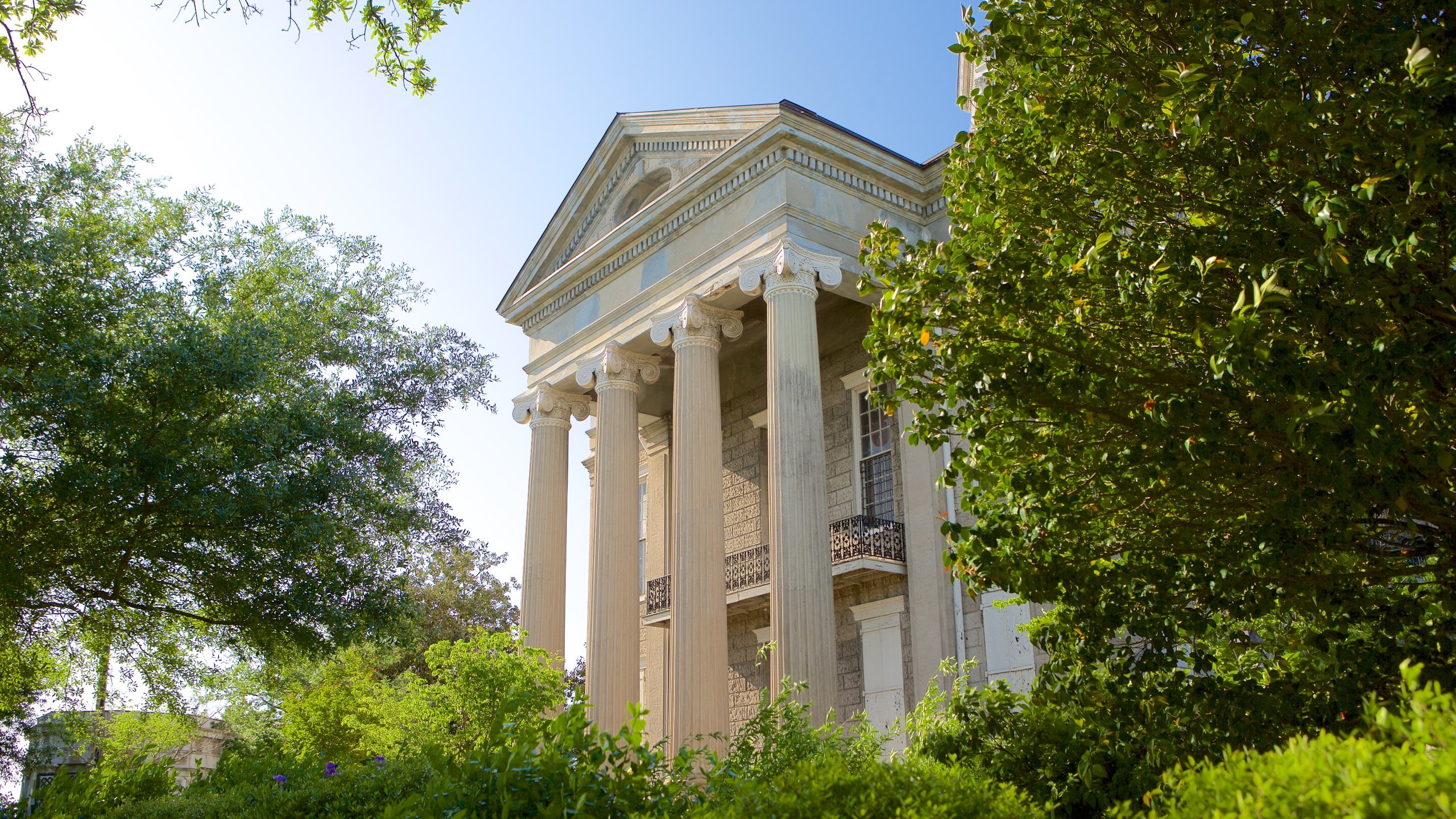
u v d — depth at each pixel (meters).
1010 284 7.07
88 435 13.45
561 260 23.34
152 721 24.67
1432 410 5.46
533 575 20.89
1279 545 6.16
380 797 10.55
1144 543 7.02
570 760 6.16
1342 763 3.13
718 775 6.30
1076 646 7.32
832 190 17.84
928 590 17.77
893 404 8.17
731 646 22.03
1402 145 5.68
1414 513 5.92
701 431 17.66
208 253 17.44
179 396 13.80
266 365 14.94
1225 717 6.64
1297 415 5.52
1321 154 6.09
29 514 13.59
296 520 14.64
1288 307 5.68
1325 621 7.21
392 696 23.58
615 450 19.77
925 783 5.14
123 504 13.59
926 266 7.78
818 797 4.87
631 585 19.17
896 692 18.09
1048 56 7.26
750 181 17.92
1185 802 3.59
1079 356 6.82
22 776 17.58
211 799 11.40
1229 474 6.35
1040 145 7.39
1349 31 5.90
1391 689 6.06
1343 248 5.50
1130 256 6.62
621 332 20.20
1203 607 6.95
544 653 18.05
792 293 16.61
